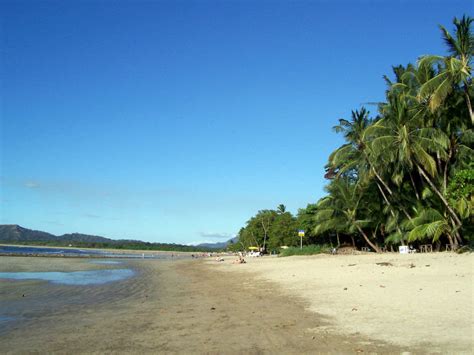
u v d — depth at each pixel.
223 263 51.97
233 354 7.99
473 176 26.17
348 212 47.41
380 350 7.75
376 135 34.38
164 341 9.25
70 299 17.19
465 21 28.50
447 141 30.62
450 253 29.03
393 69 36.72
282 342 8.74
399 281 16.89
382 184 42.19
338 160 40.84
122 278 29.05
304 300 14.55
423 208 35.59
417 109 32.06
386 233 47.38
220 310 13.43
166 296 18.08
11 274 31.03
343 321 10.50
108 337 9.81
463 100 30.66
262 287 19.80
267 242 107.94
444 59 29.56
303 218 68.00
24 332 10.59
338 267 25.88
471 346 7.61
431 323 9.54
